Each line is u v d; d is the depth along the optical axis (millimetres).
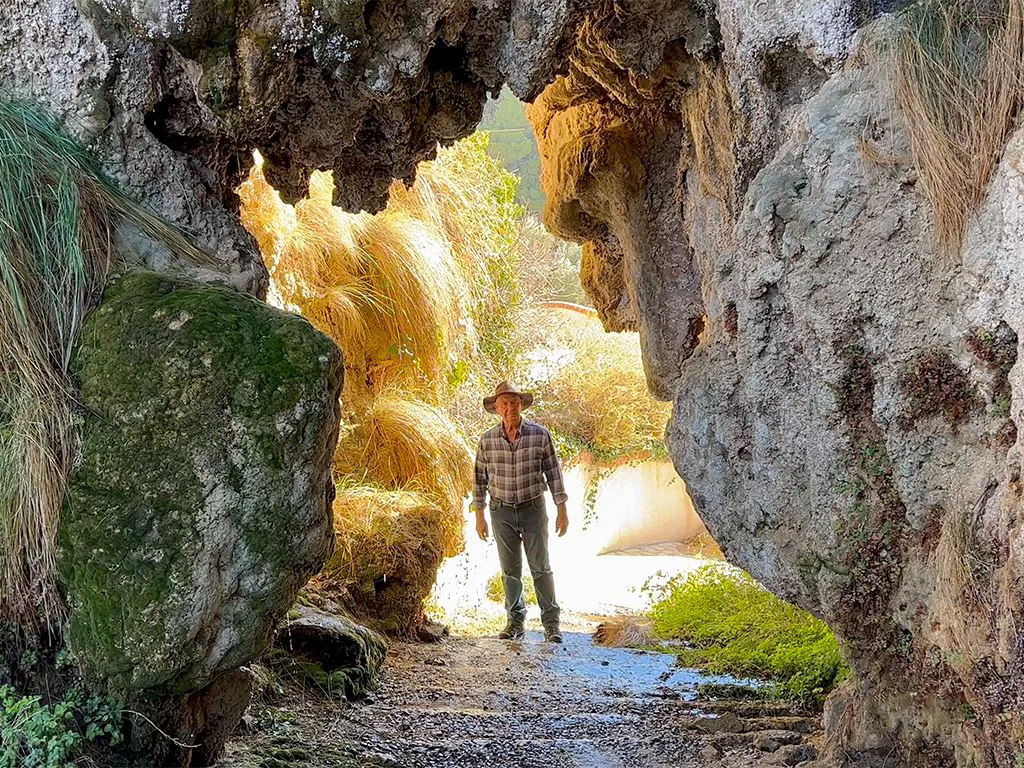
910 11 2709
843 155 2752
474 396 9922
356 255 8453
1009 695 2330
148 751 2807
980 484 2455
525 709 5000
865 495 2912
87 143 2943
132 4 2756
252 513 2652
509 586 7660
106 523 2592
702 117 4035
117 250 2932
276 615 2846
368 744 4078
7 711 2555
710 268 4113
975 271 2428
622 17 3605
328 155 3777
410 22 3059
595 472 12758
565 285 15383
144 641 2570
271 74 2977
